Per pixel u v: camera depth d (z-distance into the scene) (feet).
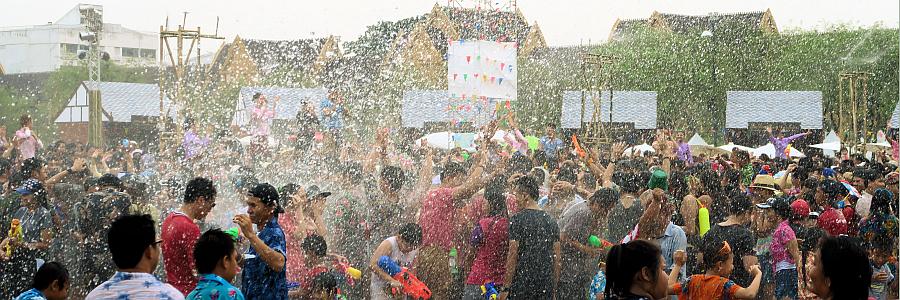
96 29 61.77
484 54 48.78
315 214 25.91
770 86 100.78
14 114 59.47
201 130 42.70
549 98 73.20
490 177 29.07
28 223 25.03
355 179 29.68
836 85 100.12
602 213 27.25
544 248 25.30
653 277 15.84
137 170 39.86
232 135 42.88
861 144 83.76
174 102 45.37
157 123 49.37
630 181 28.37
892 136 73.92
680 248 25.08
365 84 52.11
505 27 64.23
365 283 27.55
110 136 52.19
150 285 16.02
